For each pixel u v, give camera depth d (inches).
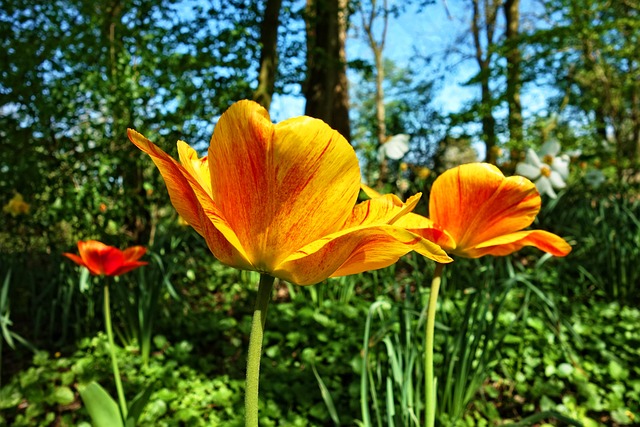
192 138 192.2
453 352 85.3
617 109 321.1
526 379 108.7
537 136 310.3
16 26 187.9
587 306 154.3
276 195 23.3
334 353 120.4
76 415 101.7
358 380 103.9
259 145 22.5
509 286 95.0
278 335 131.3
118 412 54.6
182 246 181.8
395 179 281.9
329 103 317.4
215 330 138.8
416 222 44.5
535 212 46.0
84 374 111.6
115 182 181.9
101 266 73.4
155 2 202.8
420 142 348.5
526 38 318.3
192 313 151.6
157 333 139.6
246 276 186.1
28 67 179.6
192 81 193.6
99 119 184.1
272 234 23.9
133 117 182.2
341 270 27.6
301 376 111.6
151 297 121.3
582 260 178.9
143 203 191.6
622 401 100.6
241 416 98.2
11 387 105.9
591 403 98.0
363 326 131.3
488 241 46.9
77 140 180.2
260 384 109.0
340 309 144.7
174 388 109.8
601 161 299.9
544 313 125.4
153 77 190.9
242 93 211.0
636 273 157.2
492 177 44.6
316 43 318.7
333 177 23.1
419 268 182.4
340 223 24.3
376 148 304.7
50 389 105.2
